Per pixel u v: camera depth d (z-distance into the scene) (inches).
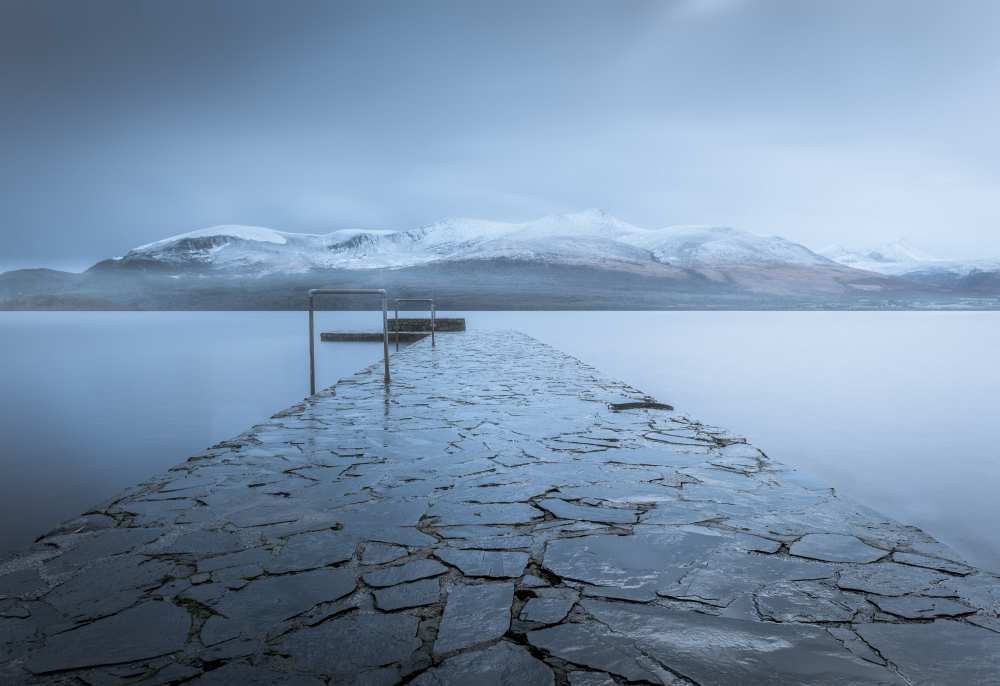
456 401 168.7
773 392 321.4
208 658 45.5
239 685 42.1
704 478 93.3
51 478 209.2
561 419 142.2
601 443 117.2
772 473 96.1
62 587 57.5
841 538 68.8
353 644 47.3
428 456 107.6
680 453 109.1
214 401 346.6
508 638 48.0
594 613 51.8
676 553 64.6
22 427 285.1
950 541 117.6
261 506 81.1
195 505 81.5
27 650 46.8
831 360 479.2
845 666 43.6
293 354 565.3
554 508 79.6
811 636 47.8
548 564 62.0
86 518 76.6
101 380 422.6
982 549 112.6
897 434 224.8
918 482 162.9
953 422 248.1
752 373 398.3
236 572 60.6
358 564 62.4
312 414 149.4
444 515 77.2
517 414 148.7
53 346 702.5
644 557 63.6
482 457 106.8
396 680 42.5
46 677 43.4
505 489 88.1
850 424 243.6
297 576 59.6
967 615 51.1
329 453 110.2
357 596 55.2
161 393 371.2
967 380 367.6
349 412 152.1
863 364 452.4
